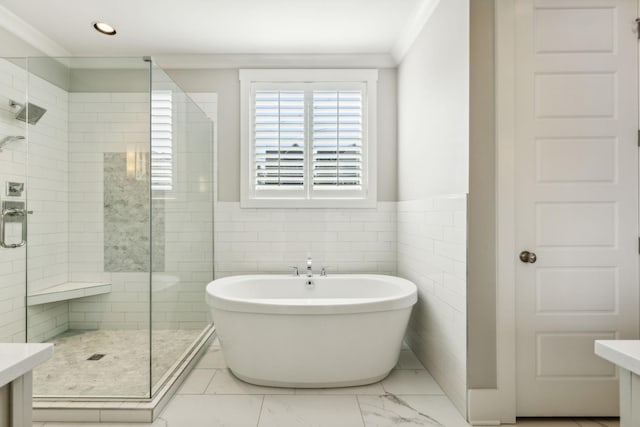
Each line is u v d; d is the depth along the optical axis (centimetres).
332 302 223
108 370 222
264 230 338
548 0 197
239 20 271
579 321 198
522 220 198
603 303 198
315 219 339
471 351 195
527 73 197
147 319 222
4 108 246
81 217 228
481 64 195
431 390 229
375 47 317
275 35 295
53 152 233
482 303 195
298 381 228
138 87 228
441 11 231
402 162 321
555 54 197
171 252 253
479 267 195
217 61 333
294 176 339
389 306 227
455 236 210
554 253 198
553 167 198
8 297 256
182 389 229
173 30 285
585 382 198
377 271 340
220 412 203
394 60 332
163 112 241
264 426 190
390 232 340
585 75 198
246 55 330
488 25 195
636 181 198
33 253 232
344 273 340
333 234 339
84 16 263
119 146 228
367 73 339
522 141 198
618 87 198
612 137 199
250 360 230
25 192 253
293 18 268
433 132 245
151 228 225
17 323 262
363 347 227
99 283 227
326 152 339
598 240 199
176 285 261
